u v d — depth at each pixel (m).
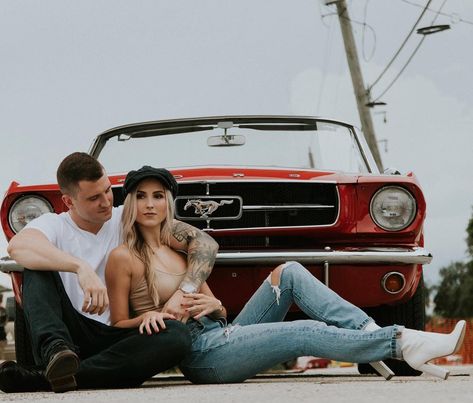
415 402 3.43
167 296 4.74
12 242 4.57
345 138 7.16
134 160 7.17
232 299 5.99
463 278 53.62
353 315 4.59
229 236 6.15
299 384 4.54
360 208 6.07
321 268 5.95
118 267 4.66
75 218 4.76
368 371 7.52
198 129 7.27
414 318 6.33
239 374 4.64
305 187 6.13
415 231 6.07
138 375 4.55
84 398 3.93
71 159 4.64
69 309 4.55
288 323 4.55
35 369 4.55
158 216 4.71
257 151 7.08
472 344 22.77
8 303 6.31
